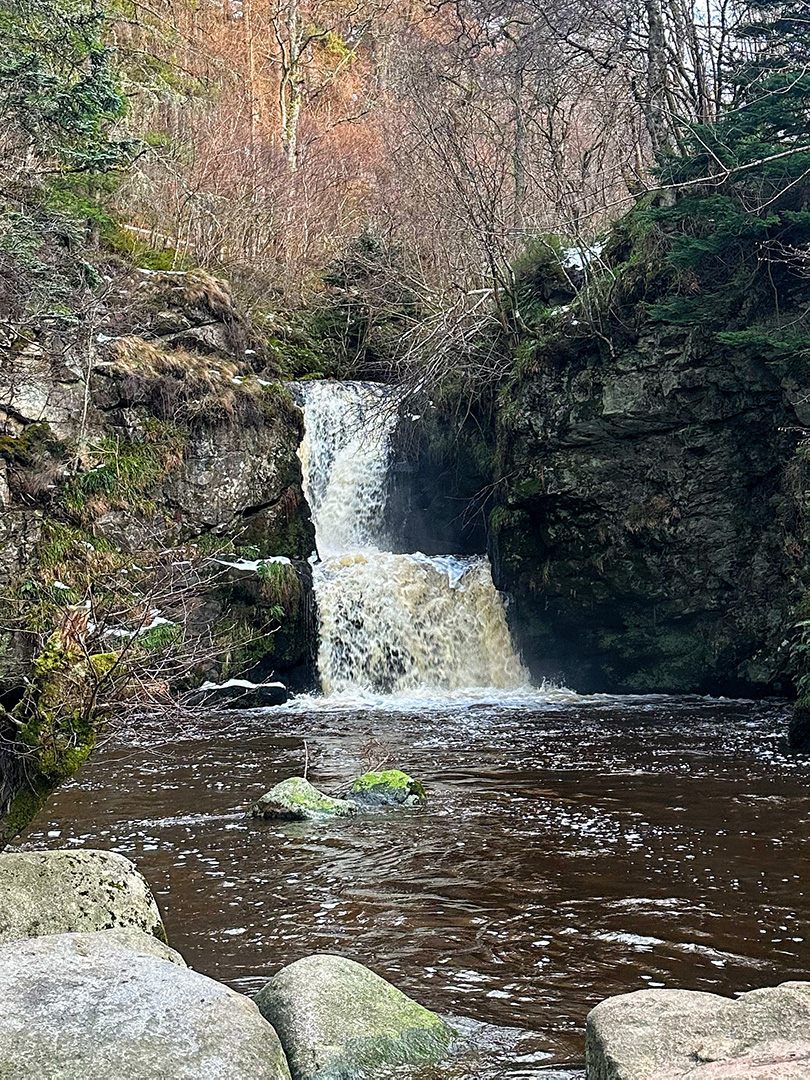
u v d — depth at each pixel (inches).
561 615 650.8
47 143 464.8
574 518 631.8
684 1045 125.8
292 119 1167.6
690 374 597.0
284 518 674.8
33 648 238.8
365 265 936.9
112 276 635.5
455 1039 174.2
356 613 658.8
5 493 557.6
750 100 593.6
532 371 642.8
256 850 303.6
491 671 674.8
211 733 498.3
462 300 737.0
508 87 847.1
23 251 462.3
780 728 492.7
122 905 185.2
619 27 704.4
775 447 589.3
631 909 246.1
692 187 599.5
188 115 943.7
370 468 788.0
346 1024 160.9
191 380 636.1
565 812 340.5
